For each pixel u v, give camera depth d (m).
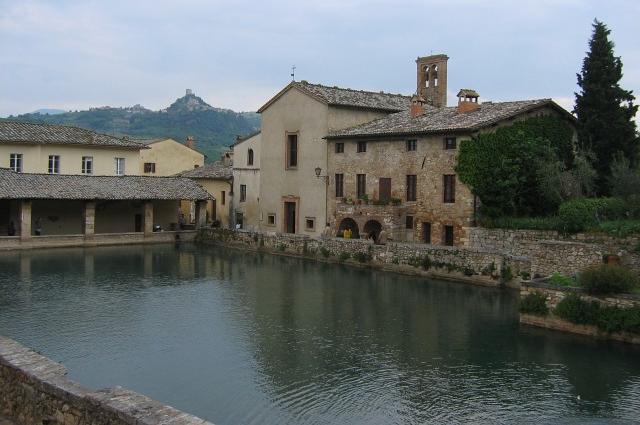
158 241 54.97
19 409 11.20
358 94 52.94
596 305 23.36
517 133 39.25
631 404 17.02
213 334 24.02
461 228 38.72
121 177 56.06
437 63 56.47
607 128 37.53
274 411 16.56
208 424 8.62
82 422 9.74
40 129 56.59
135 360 20.66
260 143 56.25
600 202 32.53
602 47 38.06
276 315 27.34
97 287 33.34
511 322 26.08
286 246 47.47
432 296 31.61
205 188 63.72
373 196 45.03
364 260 41.16
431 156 40.78
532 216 38.50
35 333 23.70
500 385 18.53
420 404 17.08
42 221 52.94
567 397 17.55
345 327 25.25
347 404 17.06
